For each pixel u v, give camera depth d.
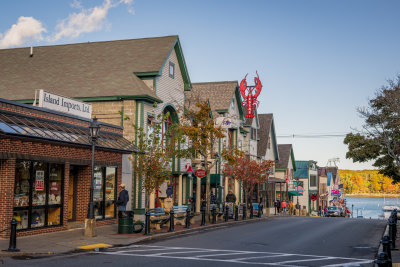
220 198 38.09
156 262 12.44
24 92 26.80
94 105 26.12
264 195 52.72
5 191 16.36
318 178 75.75
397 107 31.39
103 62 28.98
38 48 32.03
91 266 11.75
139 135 23.30
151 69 27.20
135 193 25.19
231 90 40.69
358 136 37.12
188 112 27.33
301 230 23.05
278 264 12.39
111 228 21.41
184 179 32.09
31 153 17.52
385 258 8.08
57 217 19.58
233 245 16.59
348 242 18.03
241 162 36.38
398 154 34.56
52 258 13.15
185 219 25.25
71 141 19.03
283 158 63.41
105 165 22.64
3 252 13.48
